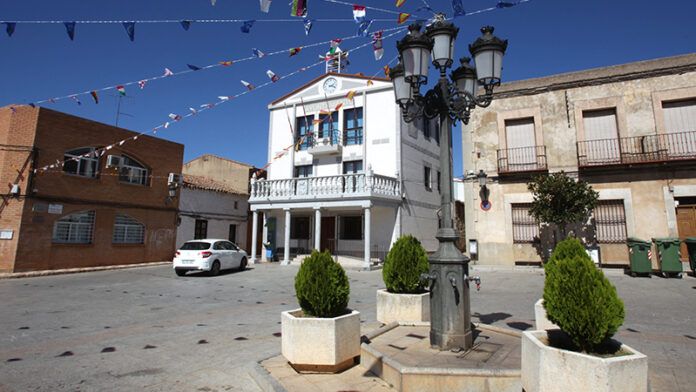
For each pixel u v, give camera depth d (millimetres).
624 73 14852
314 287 4547
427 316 6145
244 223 27984
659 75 14453
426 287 6406
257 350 5512
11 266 15711
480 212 16484
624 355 3121
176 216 22562
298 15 6191
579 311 3213
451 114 5168
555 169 15461
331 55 9875
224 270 16953
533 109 16125
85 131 18406
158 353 5395
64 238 17562
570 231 15188
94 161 18922
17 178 16281
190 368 4793
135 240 20531
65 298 10164
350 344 4531
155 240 21359
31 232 16297
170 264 20922
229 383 4316
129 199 20203
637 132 14547
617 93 14984
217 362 5008
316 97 21547
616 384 2842
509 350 4551
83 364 4941
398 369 3869
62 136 17516
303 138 20703
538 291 10422
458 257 4676
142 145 20938
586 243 14828
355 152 20203
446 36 4914
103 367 4832
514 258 15781
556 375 3072
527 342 3469
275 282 13312
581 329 3207
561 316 3326
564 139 15523
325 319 4367
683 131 14078
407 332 5449
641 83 14680
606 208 14758
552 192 13766
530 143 16172
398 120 19547
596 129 15305
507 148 16453
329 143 20438
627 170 14516
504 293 10141
